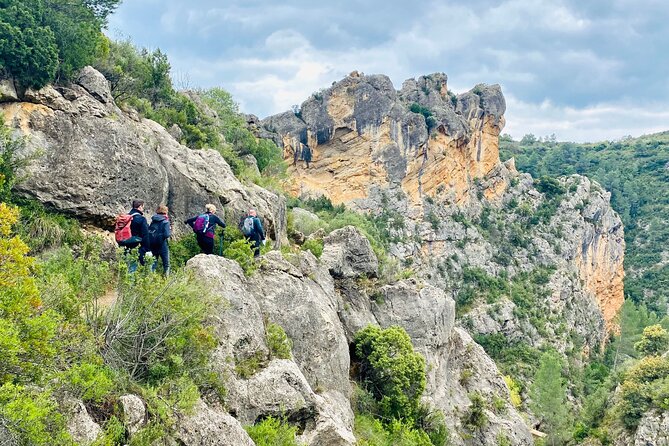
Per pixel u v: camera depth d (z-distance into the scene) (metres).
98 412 8.88
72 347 9.21
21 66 15.70
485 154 118.75
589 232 114.12
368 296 26.78
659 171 169.75
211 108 43.66
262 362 13.88
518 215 112.81
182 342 11.28
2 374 7.62
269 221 22.00
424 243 100.94
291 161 102.44
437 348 27.73
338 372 18.89
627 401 46.44
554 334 91.12
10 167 14.34
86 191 15.91
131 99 22.89
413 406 22.61
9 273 8.77
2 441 6.73
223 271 14.66
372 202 101.94
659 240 139.25
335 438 13.88
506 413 29.94
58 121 16.08
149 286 11.21
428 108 112.06
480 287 98.06
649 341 58.22
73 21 18.38
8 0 16.69
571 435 52.47
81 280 11.34
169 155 19.50
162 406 9.70
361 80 107.19
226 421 10.77
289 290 17.83
